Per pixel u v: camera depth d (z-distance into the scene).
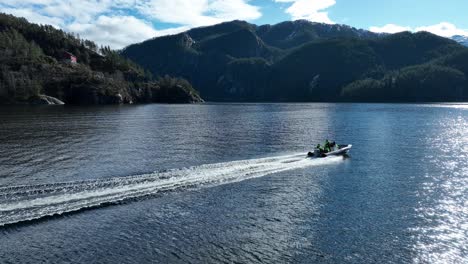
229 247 23.88
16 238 23.42
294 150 57.12
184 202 31.08
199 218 28.05
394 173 43.59
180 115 127.00
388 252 23.92
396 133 80.88
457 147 62.53
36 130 75.25
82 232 24.72
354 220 28.78
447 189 37.38
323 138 71.50
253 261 22.31
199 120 108.06
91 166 43.72
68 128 79.69
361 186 37.88
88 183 34.50
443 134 79.81
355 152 56.69
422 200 33.81
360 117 126.38
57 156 49.44
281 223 27.83
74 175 38.97
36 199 29.31
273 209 30.56
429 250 24.30
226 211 29.67
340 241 25.22
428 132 83.25
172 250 23.17
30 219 25.72
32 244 22.84
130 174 39.50
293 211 30.27
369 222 28.44
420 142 67.88
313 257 23.02
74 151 53.31
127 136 69.81
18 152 51.72
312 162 47.50
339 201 33.03
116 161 46.88
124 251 22.70
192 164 45.56
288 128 88.81
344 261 22.69
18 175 38.88
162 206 29.88
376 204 32.50
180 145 60.47
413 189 37.25
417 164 48.66
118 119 104.75
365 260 22.89
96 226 25.69
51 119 99.44
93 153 52.09
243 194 33.94
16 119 98.19
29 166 43.25
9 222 25.19
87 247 22.91
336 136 74.88
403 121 110.94
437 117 127.19
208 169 41.66
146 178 36.84
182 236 25.06
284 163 46.22
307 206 31.55
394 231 26.92
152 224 26.58
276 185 37.16
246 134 76.00
